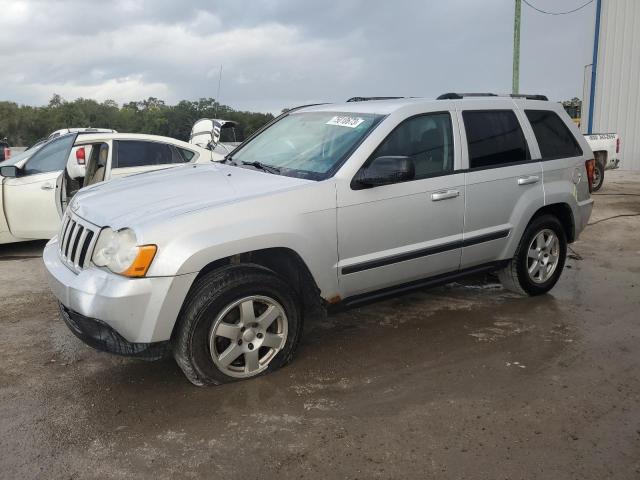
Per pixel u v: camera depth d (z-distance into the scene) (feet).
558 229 17.84
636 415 10.98
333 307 13.35
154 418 10.82
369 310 16.75
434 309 16.87
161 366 13.01
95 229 11.56
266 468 9.36
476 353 13.79
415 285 14.74
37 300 17.88
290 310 12.49
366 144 13.44
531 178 16.51
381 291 14.10
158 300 10.76
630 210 35.17
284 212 12.03
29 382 12.28
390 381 12.34
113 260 10.92
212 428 10.49
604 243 26.07
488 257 16.02
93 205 12.56
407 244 14.06
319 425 10.60
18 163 24.13
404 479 9.11
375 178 12.72
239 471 9.29
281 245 11.96
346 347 14.10
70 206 13.74
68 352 13.84
